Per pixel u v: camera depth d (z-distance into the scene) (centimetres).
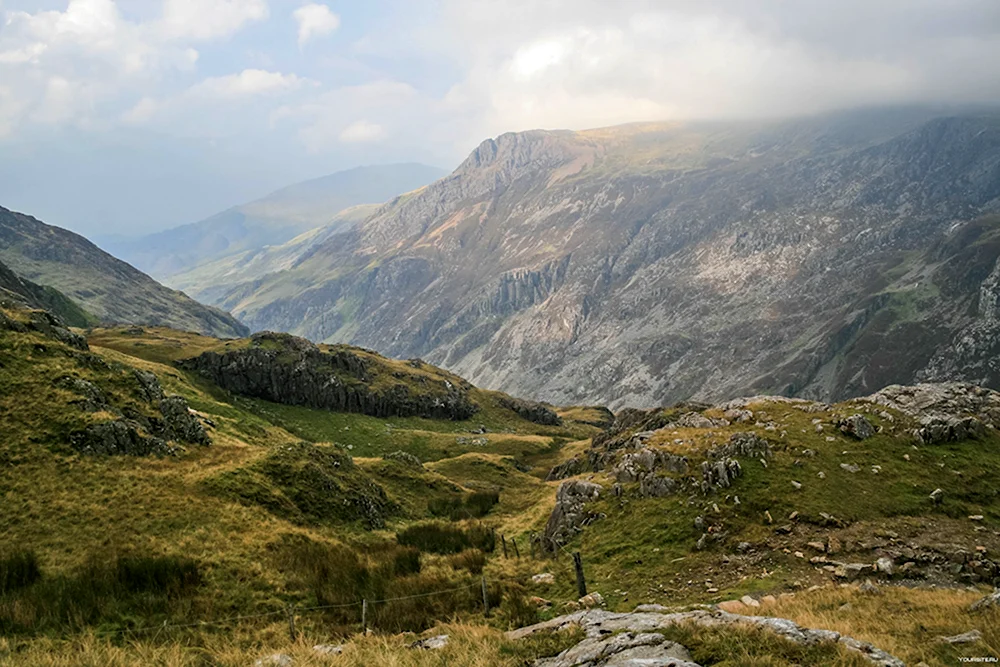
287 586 3397
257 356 14275
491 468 10819
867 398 5434
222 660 2241
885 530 3575
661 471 4628
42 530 3447
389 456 9169
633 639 1891
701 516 4000
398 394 16812
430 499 7800
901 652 1800
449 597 3406
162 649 2283
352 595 3397
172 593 3058
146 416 5653
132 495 4097
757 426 5119
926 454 4366
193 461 5225
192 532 3750
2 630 2445
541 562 4288
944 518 3697
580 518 4691
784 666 1570
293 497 5141
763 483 4178
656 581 3459
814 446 4572
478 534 5350
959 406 4947
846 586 2870
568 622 2395
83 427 4684
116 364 6438
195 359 13850
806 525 3722
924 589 2873
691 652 1744
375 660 2070
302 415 13788
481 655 2005
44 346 5853
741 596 3003
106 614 2738
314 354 15938
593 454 9088
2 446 4194
